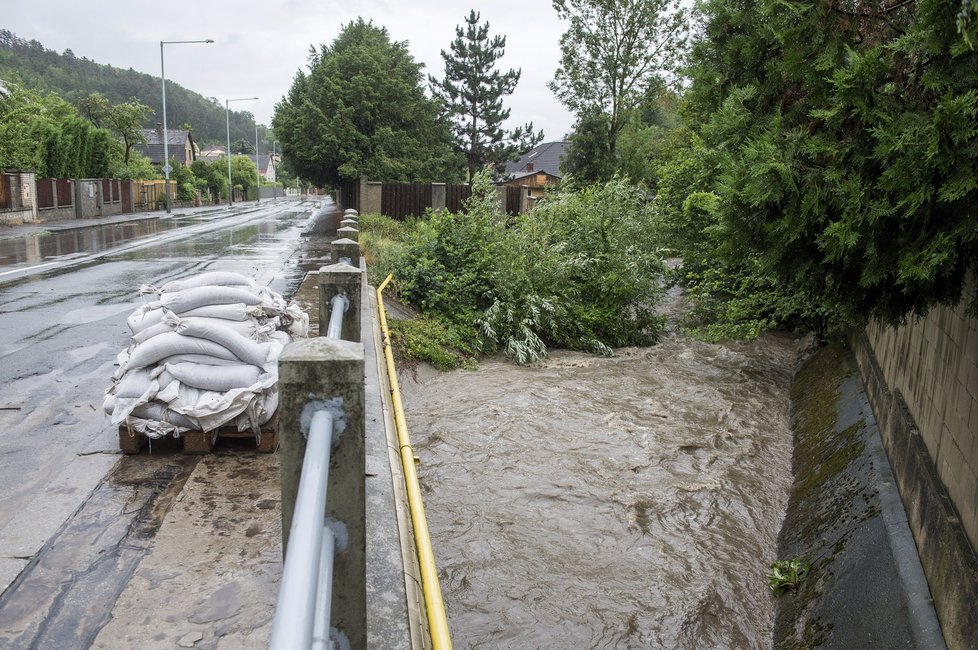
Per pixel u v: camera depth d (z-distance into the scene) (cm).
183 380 398
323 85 3431
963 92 304
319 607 141
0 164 2836
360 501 200
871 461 574
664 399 905
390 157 3425
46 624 257
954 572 352
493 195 1298
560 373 1015
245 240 2119
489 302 1172
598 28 3184
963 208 319
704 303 1287
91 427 471
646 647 421
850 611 420
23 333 784
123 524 330
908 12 371
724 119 454
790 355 1195
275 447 420
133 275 1277
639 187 1395
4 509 349
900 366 627
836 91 342
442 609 269
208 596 278
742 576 509
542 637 423
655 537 546
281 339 466
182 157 8325
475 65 4019
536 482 628
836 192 367
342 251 748
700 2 497
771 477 689
